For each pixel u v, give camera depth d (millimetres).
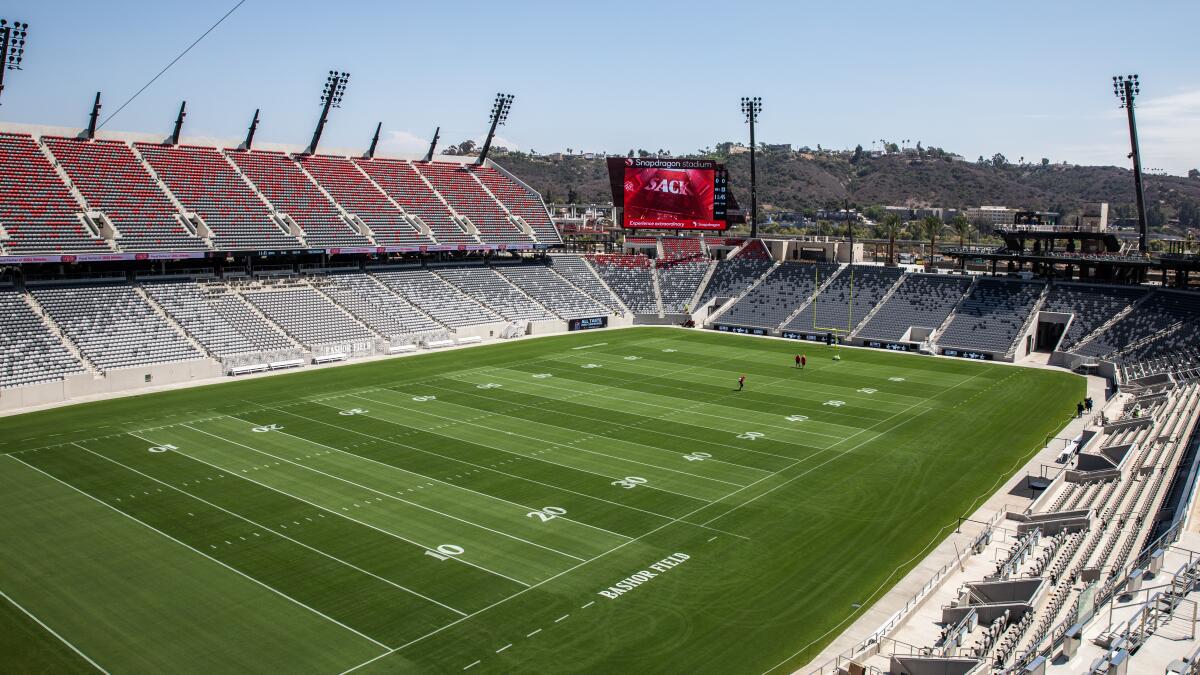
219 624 31219
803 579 36156
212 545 37969
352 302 90688
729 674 28875
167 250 80625
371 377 73375
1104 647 25297
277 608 32469
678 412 63031
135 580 34531
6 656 28844
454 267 107000
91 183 83375
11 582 34219
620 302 111938
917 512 43969
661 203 117812
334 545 38250
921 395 70375
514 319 99188
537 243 113125
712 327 106500
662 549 38812
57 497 43375
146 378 68625
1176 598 27656
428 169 115688
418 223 103875
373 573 35594
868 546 39656
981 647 29062
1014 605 31203
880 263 126375
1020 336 89125
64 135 86938
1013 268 105750
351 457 50719
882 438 57250
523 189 120688
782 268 113938
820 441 56219
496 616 32312
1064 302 93000
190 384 69750
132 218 81938
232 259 92750
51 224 76625
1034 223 105875
